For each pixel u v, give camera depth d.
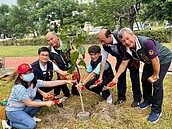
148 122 3.13
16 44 24.52
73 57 3.17
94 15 22.58
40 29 23.22
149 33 15.45
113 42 3.18
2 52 14.69
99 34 3.19
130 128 3.02
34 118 3.28
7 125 3.12
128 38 2.78
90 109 3.62
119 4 20.98
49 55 3.44
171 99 3.89
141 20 18.77
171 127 3.01
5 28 35.31
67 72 3.47
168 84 4.68
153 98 3.15
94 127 3.07
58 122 3.26
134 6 18.02
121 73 3.30
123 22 19.11
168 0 14.73
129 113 3.39
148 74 3.27
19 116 2.99
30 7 29.02
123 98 3.76
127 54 3.17
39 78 3.41
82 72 6.00
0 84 5.13
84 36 3.11
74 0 23.06
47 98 3.41
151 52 2.75
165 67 2.98
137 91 3.59
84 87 3.58
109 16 21.72
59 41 3.62
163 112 3.40
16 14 29.47
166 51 2.99
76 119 3.31
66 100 4.03
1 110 3.09
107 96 3.78
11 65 8.61
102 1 21.66
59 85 3.58
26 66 2.93
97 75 3.61
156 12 17.08
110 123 3.13
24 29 29.36
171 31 14.89
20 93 2.91
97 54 3.52
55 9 22.16
